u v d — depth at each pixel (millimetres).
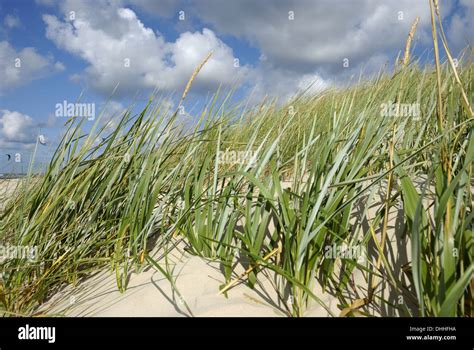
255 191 2615
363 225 2086
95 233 2324
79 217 2283
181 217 2240
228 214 2379
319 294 1774
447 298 1280
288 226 1835
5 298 1933
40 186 2266
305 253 1799
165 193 2656
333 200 1858
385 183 2443
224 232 2273
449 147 1918
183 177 2660
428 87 3061
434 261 1431
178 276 2012
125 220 2254
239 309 1700
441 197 1466
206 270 2039
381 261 1841
